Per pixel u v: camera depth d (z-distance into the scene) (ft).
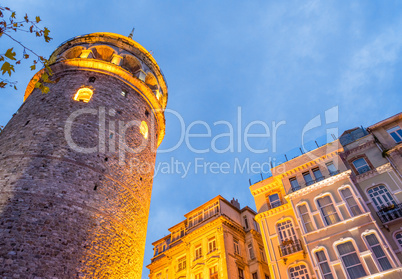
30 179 68.33
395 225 69.87
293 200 84.38
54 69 103.24
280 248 81.20
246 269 99.55
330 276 67.82
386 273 61.72
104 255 68.03
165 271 118.32
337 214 75.72
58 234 62.64
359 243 68.39
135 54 120.98
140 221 85.25
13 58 29.32
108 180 79.87
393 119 89.20
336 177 81.30
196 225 112.98
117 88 103.45
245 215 117.70
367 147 87.92
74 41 117.29
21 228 60.13
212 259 96.63
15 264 55.42
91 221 69.51
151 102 115.44
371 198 77.61
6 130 88.38
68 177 72.28
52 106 87.76
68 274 59.41
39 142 76.48
